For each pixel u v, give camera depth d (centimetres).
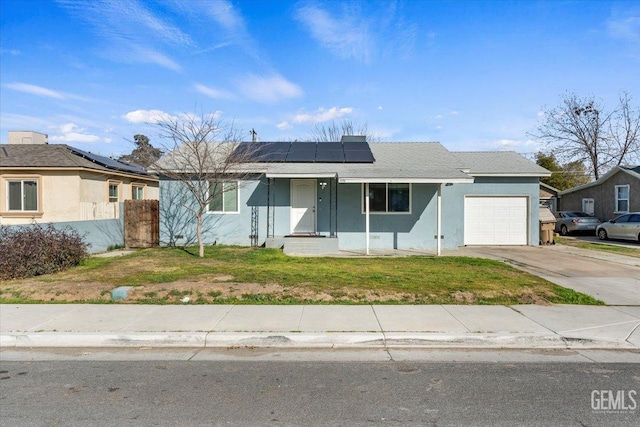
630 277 1038
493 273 1039
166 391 445
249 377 485
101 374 495
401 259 1286
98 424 373
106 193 1878
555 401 422
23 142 2069
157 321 668
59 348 593
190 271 1045
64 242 1088
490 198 1750
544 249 1625
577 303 792
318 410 402
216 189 1537
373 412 398
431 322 666
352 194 1592
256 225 1592
